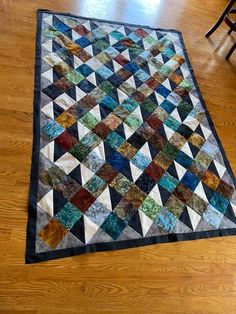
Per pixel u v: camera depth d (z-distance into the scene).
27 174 1.29
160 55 2.14
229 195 1.56
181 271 1.24
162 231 1.32
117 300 1.10
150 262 1.23
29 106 1.52
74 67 1.79
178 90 1.96
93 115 1.61
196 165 1.61
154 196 1.41
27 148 1.37
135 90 1.83
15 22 1.87
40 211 1.21
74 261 1.14
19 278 1.05
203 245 1.35
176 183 1.50
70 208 1.25
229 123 1.92
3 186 1.23
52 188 1.29
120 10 2.34
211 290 1.23
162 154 1.59
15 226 1.15
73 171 1.37
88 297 1.08
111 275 1.15
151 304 1.13
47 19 1.99
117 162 1.47
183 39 2.37
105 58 1.93
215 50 2.40
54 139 1.44
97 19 2.17
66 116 1.55
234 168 1.70
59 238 1.17
